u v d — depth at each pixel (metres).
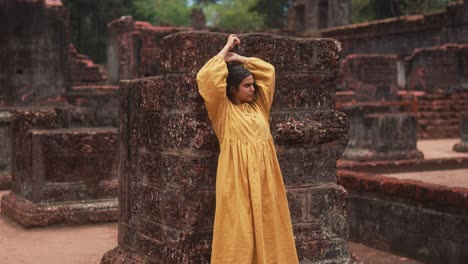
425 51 28.03
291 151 5.04
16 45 14.02
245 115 4.40
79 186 7.85
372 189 7.21
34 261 6.03
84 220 7.75
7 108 10.40
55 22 14.66
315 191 5.14
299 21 44.31
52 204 7.69
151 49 25.27
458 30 30.19
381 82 26.95
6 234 7.23
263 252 4.20
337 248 5.20
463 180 10.01
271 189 4.34
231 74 4.46
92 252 6.38
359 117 13.73
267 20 59.03
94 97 16.36
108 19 41.41
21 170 8.16
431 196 6.37
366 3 53.00
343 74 27.34
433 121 23.55
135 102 5.23
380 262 6.59
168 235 4.76
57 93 14.72
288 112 5.02
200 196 4.65
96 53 41.12
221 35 4.68
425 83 27.83
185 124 4.60
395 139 13.80
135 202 5.26
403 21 32.94
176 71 4.67
